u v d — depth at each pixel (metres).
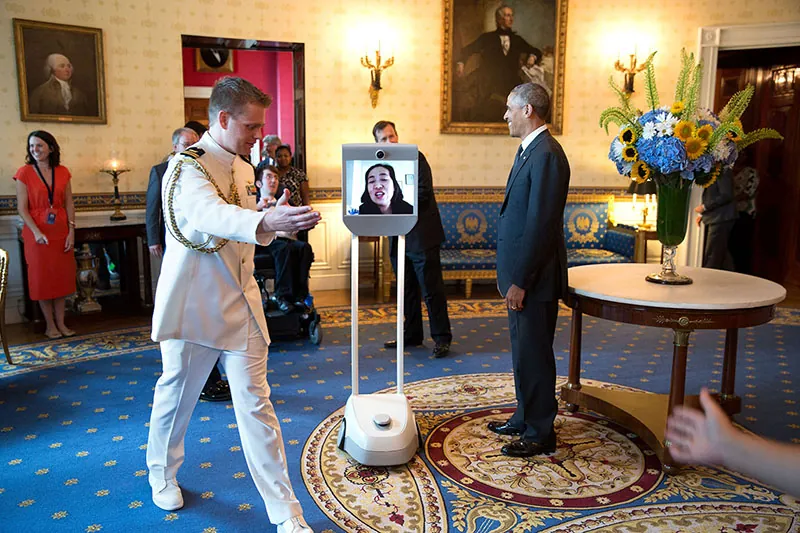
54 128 6.00
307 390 4.10
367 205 3.07
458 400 3.95
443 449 3.28
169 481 2.74
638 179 3.17
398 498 2.80
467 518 2.65
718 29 7.20
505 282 3.10
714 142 3.02
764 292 3.04
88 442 3.34
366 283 7.36
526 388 3.16
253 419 2.43
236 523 2.61
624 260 6.87
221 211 2.19
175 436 2.67
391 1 6.94
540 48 7.23
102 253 6.77
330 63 6.88
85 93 6.07
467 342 5.18
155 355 4.81
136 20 6.22
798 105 7.41
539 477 2.99
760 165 8.02
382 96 7.07
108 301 6.64
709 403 1.06
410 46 7.05
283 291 5.13
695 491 2.87
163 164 4.21
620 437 3.43
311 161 6.98
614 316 3.05
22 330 5.57
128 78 6.26
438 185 7.34
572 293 3.21
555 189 2.91
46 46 5.84
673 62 7.39
